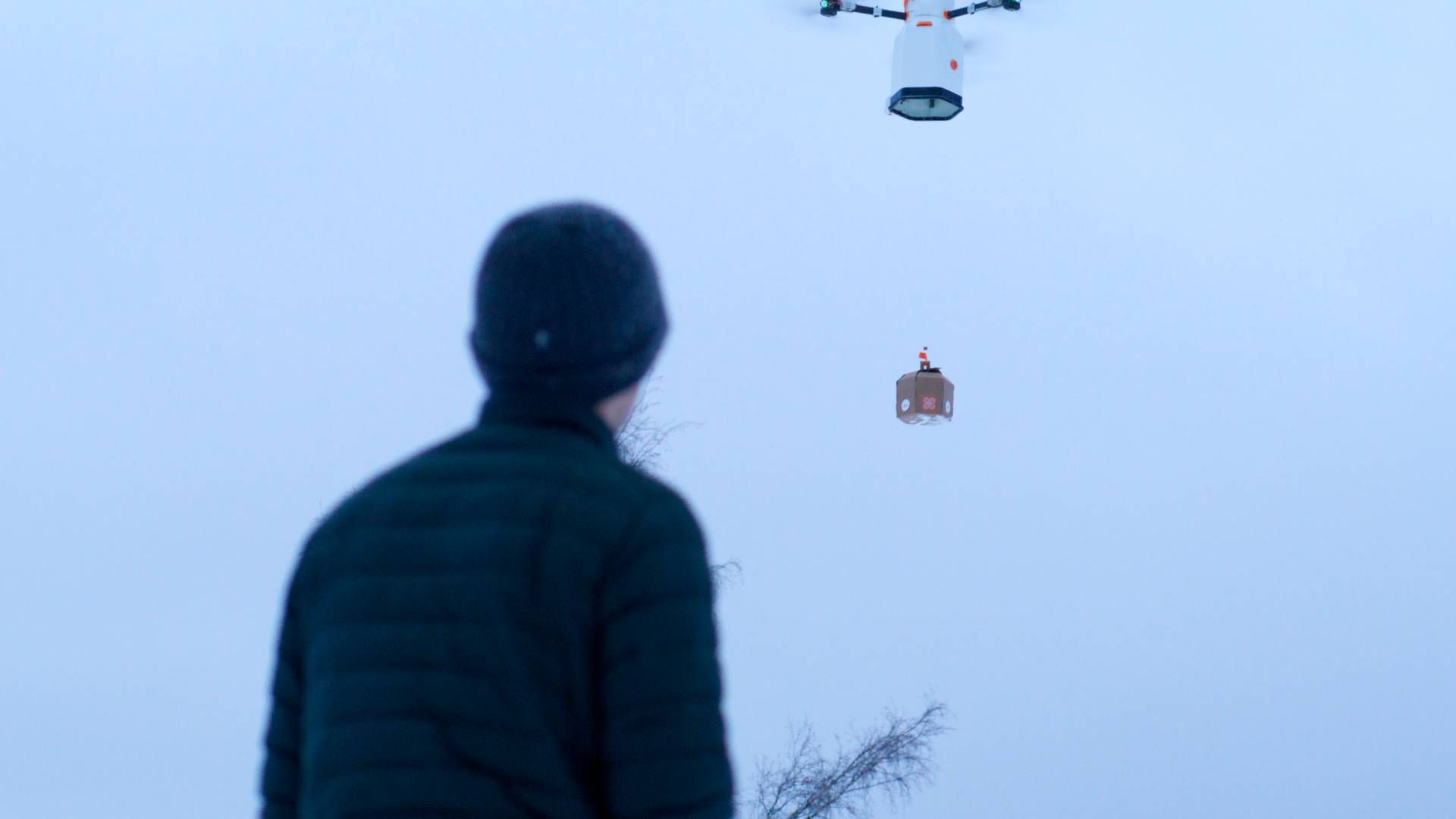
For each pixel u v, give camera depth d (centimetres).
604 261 370
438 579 331
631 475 353
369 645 333
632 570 328
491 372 371
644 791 314
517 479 340
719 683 341
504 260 372
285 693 370
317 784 330
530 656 317
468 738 314
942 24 2102
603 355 366
